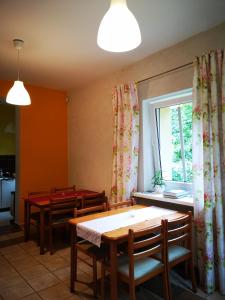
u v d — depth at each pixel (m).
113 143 3.28
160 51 2.75
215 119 2.11
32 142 4.05
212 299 2.02
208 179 2.14
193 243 2.40
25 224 3.36
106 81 3.56
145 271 1.75
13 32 2.27
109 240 1.75
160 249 1.83
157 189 2.92
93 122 3.83
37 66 3.15
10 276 2.41
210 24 2.21
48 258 2.81
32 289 2.18
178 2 1.87
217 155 2.09
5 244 3.26
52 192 3.70
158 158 3.07
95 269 2.08
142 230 1.71
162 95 2.75
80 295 2.08
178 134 2.86
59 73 3.44
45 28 2.20
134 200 2.90
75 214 2.30
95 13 1.98
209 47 2.29
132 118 2.98
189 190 2.74
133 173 3.00
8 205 5.28
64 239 3.43
